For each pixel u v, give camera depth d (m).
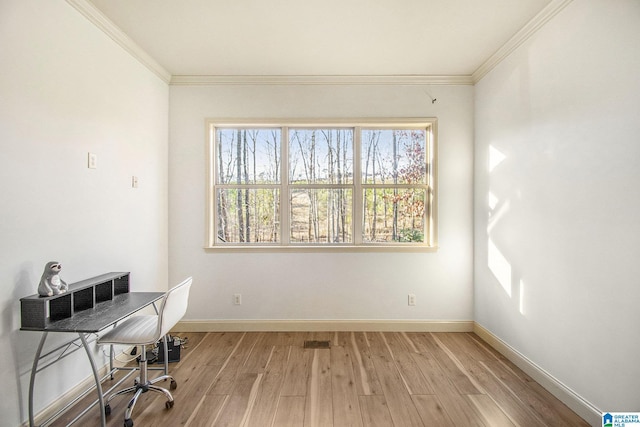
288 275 3.33
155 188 3.07
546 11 2.19
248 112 3.33
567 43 2.04
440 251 3.33
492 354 2.79
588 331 1.89
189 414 1.96
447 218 3.33
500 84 2.81
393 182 3.42
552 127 2.18
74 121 2.08
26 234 1.76
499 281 2.84
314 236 3.41
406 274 3.33
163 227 3.22
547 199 2.23
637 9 1.60
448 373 2.46
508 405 2.05
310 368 2.54
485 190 3.07
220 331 3.31
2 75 1.63
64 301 1.85
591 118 1.86
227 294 3.32
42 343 1.68
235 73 3.23
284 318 3.33
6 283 1.66
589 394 1.88
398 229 3.42
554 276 2.17
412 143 3.41
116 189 2.50
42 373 1.86
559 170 2.12
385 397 2.14
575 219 1.98
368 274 3.32
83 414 1.83
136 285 2.78
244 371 2.49
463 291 3.33
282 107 3.33
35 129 1.81
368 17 2.31
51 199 1.91
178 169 3.32
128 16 2.29
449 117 3.32
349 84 3.32
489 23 2.39
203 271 3.33
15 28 1.69
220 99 3.33
